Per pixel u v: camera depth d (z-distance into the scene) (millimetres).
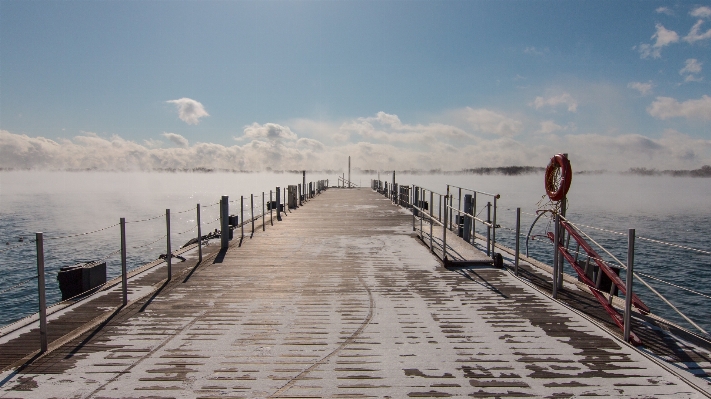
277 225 11875
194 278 6105
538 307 4871
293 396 2990
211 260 7305
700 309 12312
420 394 3023
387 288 5637
